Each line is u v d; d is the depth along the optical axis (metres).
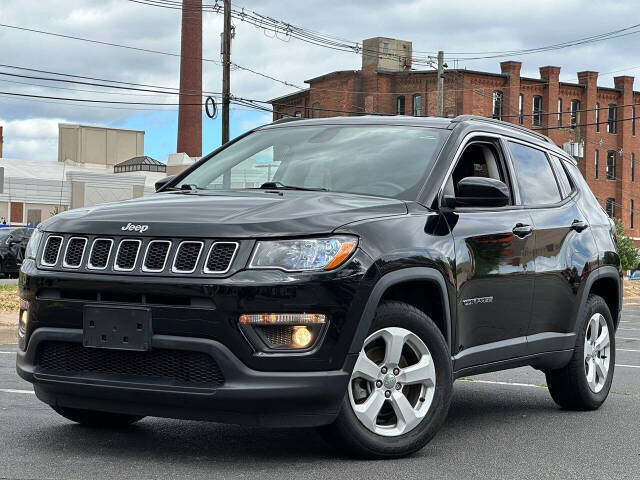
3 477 4.59
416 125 6.25
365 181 5.75
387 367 5.16
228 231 4.73
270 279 4.66
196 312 4.65
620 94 71.31
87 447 5.35
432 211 5.56
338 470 4.90
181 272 4.71
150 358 4.78
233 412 4.71
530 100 67.06
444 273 5.43
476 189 5.55
